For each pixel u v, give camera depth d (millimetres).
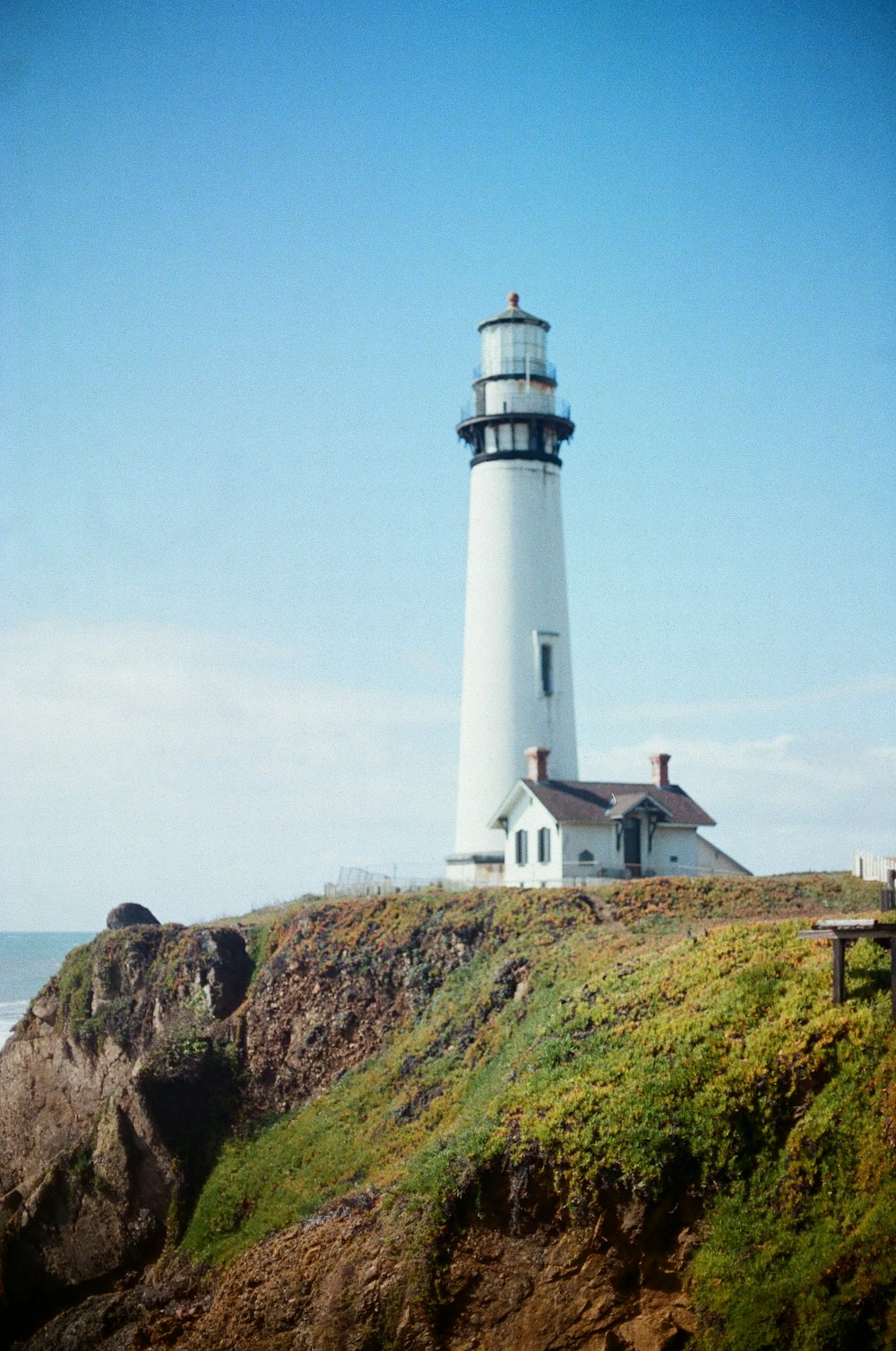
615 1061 44094
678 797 73250
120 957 74875
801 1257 36719
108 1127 61938
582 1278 40094
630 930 58375
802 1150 38406
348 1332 43375
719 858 74125
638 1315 39000
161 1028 69688
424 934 63594
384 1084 57312
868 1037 39594
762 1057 40594
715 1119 39906
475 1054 54594
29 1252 61281
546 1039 48406
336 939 66188
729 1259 37812
